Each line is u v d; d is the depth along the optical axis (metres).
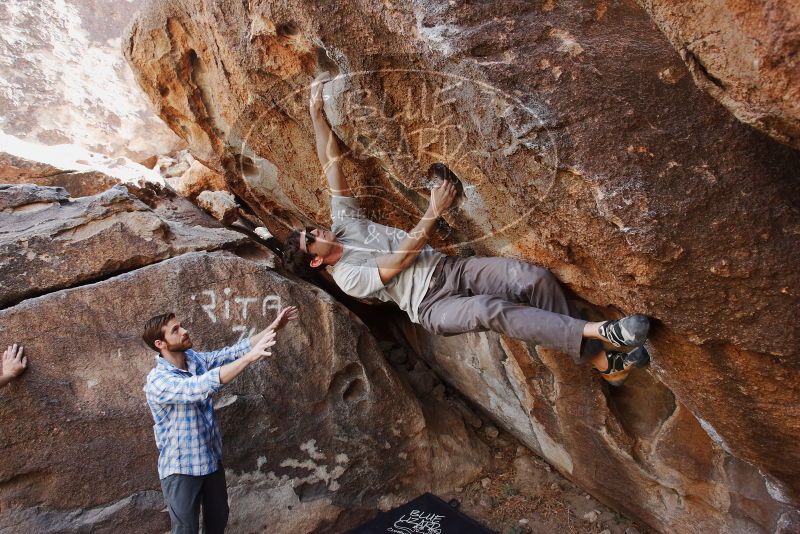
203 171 4.91
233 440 3.35
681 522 3.16
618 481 3.44
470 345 3.95
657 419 3.11
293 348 3.55
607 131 1.76
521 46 1.88
